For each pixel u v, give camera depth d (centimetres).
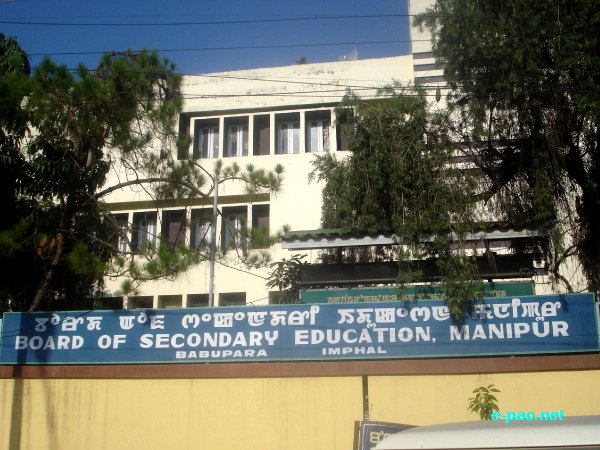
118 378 1031
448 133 1170
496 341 966
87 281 1512
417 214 1063
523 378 940
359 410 959
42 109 1114
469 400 880
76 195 1270
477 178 1116
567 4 1101
